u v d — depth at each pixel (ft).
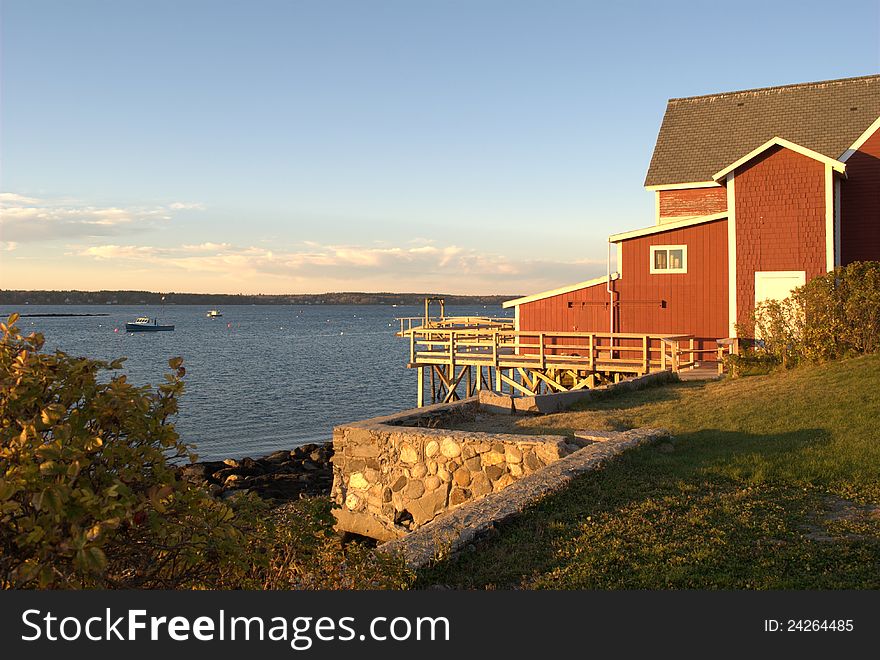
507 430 42.70
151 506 14.12
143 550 15.35
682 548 21.53
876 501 25.54
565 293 85.20
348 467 40.19
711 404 44.60
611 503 25.93
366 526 39.09
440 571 20.35
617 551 21.36
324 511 20.22
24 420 13.48
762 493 26.84
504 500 25.89
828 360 53.16
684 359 77.25
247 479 61.62
